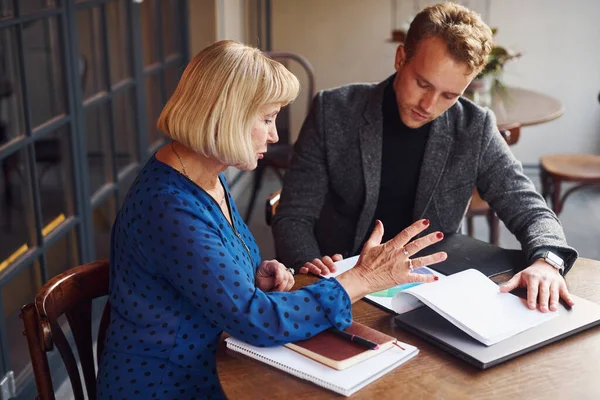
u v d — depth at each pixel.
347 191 1.92
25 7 2.34
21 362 2.51
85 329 1.49
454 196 1.90
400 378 1.21
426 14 1.64
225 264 1.27
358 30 4.74
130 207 1.32
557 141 4.80
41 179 4.47
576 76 4.66
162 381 1.34
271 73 1.29
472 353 1.25
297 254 1.80
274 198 2.08
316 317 1.30
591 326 1.37
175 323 1.33
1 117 3.42
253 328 1.25
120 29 3.26
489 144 1.88
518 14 4.58
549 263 1.55
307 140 1.94
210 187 1.40
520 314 1.36
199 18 3.90
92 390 1.51
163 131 1.29
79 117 2.73
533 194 1.82
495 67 3.48
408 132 1.87
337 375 1.19
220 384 1.20
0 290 2.27
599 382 1.19
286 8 4.72
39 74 3.46
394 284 1.36
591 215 4.20
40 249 2.50
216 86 1.25
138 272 1.32
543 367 1.24
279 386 1.19
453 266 1.64
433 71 1.61
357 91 1.93
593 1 4.50
